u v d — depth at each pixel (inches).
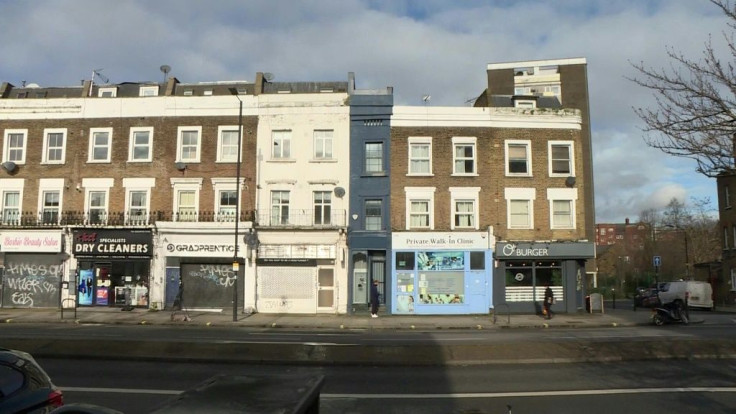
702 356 569.9
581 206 1285.7
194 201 1269.7
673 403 380.5
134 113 1293.1
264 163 1269.7
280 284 1229.7
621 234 4904.0
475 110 1288.1
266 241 1235.9
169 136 1283.2
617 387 432.8
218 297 1238.3
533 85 2407.7
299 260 1230.9
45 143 1295.5
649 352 569.9
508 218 1269.7
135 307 1229.7
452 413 354.3
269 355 550.9
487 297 1239.5
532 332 899.4
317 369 511.8
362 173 1261.1
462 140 1280.8
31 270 1251.2
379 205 1263.5
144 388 423.5
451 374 487.5
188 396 135.1
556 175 1289.4
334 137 1277.1
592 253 1253.7
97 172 1279.5
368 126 1279.5
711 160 290.8
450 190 1266.0
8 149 1301.7
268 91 1439.5
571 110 1305.4
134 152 1288.1
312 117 1282.0
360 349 569.9
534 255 1241.4
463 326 1005.8
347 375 483.2
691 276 2716.5
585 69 2386.8
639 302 1643.7
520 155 1293.1
